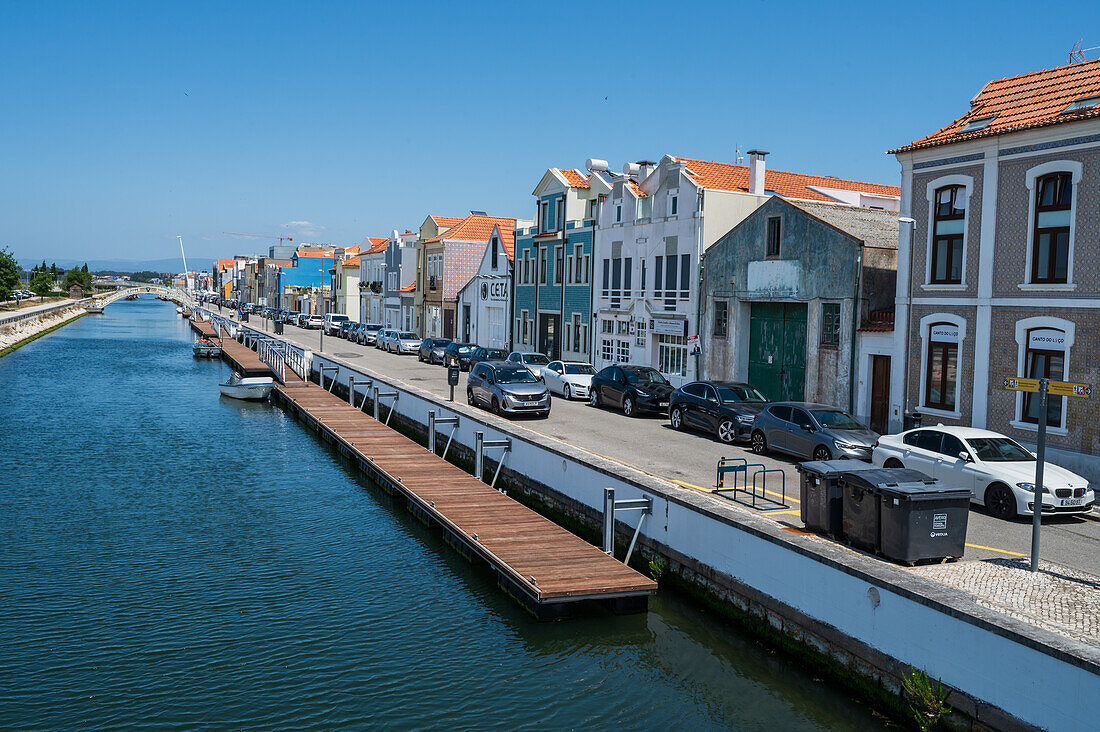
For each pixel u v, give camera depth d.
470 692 10.77
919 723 9.09
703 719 10.12
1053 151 18.47
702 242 30.89
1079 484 14.74
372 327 61.53
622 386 28.61
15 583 14.46
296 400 33.84
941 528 11.63
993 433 16.34
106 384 44.75
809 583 10.89
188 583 14.59
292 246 156.75
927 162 21.34
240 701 10.47
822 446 18.88
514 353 38.03
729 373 29.64
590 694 10.73
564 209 41.25
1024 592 10.52
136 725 9.88
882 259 24.72
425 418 26.17
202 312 119.88
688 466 19.11
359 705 10.42
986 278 19.92
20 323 79.81
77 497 20.34
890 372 23.77
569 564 13.59
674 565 13.73
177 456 25.58
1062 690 7.74
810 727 9.93
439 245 60.28
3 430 29.78
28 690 10.68
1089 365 17.83
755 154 32.22
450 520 16.12
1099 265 17.62
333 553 16.30
